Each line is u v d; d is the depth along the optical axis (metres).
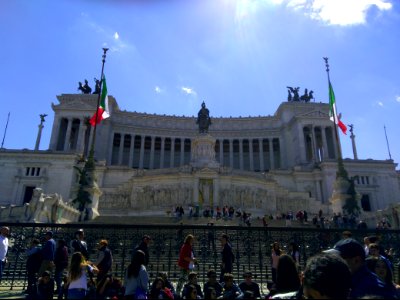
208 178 59.91
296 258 14.48
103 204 62.03
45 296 12.24
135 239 20.64
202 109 72.31
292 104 107.94
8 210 32.94
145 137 110.12
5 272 19.20
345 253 5.09
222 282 14.19
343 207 38.59
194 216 46.88
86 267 11.77
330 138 102.56
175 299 12.11
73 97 102.38
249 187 62.47
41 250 14.59
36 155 74.38
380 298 3.22
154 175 61.72
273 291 7.24
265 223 37.09
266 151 113.31
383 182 79.00
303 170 80.69
